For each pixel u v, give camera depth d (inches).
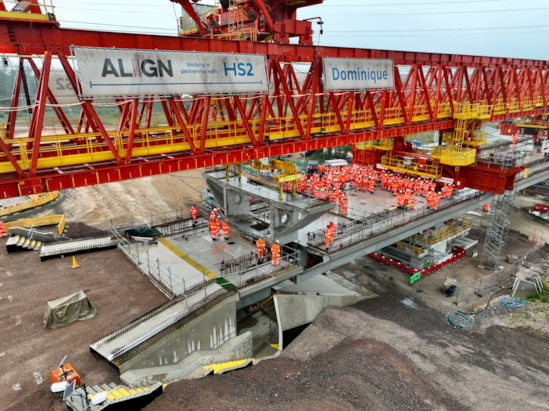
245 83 636.7
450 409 621.9
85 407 409.7
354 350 760.3
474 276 1207.6
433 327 928.9
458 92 1146.0
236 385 568.4
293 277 854.5
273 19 1119.6
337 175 1317.7
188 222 1061.8
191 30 1318.9
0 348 535.2
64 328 583.5
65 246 857.5
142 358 526.3
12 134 550.3
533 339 879.7
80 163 561.3
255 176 1040.8
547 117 1930.4
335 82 757.3
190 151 670.5
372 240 956.6
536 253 1366.9
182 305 626.2
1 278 733.3
